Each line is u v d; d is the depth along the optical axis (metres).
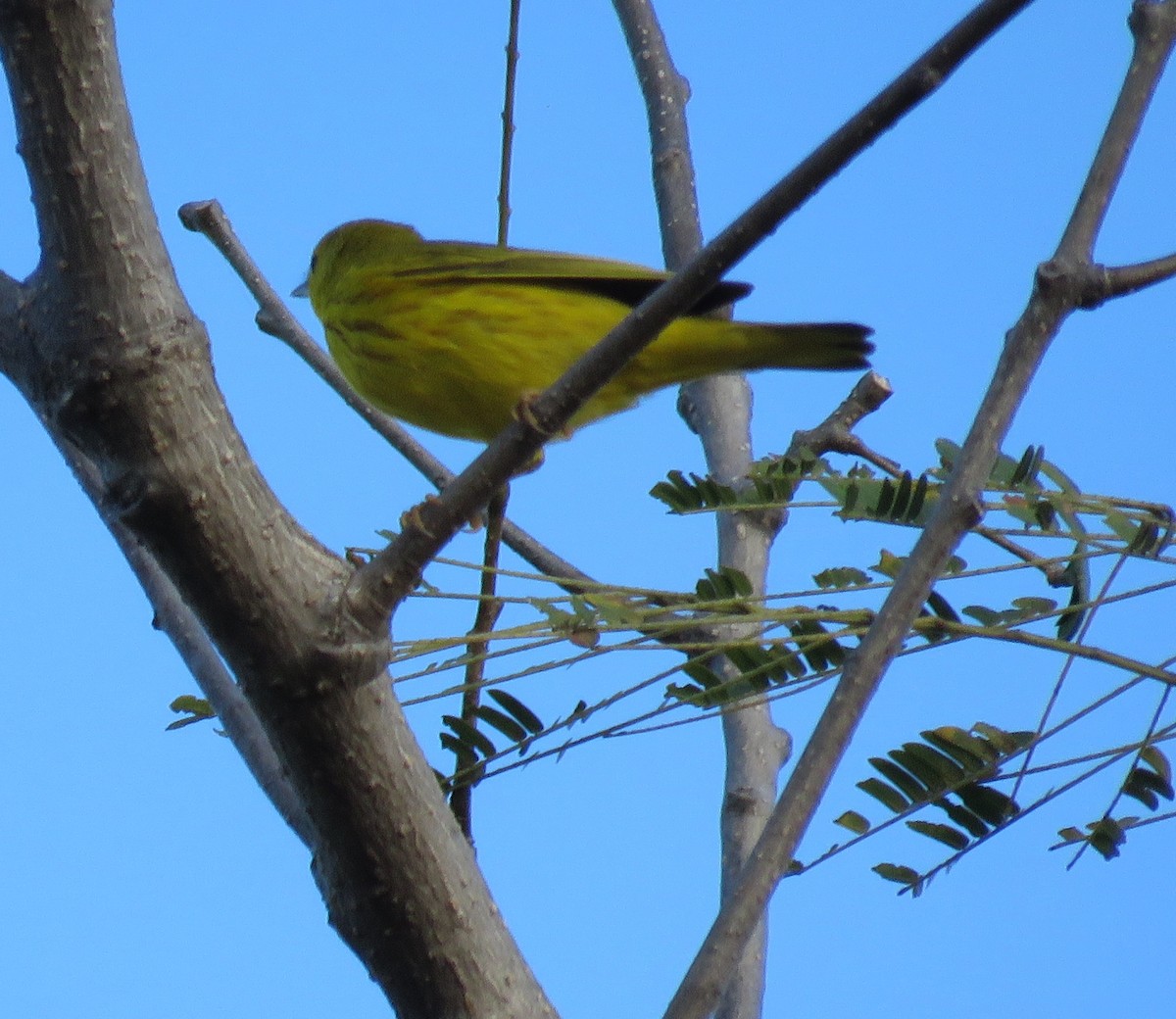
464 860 6.16
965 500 5.86
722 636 8.56
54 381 5.55
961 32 5.52
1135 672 6.69
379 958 6.13
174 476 5.61
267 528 5.77
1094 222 6.11
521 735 7.21
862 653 5.71
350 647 5.83
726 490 7.83
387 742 5.98
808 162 5.80
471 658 6.93
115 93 5.40
